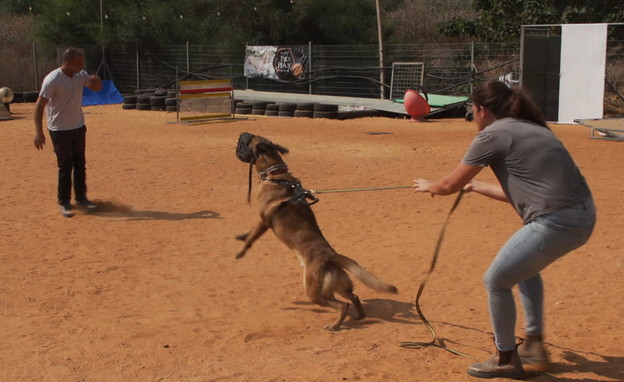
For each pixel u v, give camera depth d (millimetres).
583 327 5469
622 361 4781
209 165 13547
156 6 34812
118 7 34344
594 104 20688
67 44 34562
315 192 5871
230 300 6309
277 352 5039
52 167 13391
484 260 7379
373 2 37406
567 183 4090
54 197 10773
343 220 9258
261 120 22359
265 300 6312
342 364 4746
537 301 4590
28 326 5598
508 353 4426
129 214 9688
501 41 28516
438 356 4895
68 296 6371
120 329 5531
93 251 7871
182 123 21344
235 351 5078
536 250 4113
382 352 4992
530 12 27734
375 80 27484
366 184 11641
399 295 6426
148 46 34188
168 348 5137
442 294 6418
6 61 33031
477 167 4227
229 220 9312
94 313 5934
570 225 4066
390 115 24094
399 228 8805
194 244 8180
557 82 21719
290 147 16078
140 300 6297
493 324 4406
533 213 4129
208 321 5758
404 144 16625
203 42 35156
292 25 36406
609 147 15773
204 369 4703
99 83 9750
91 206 9820
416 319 5785
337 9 36000
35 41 34625
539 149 4102
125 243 8219
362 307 5992
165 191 11211
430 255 7598
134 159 14320
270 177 6164
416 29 38344
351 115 23484
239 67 33344
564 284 6559
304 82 29000
